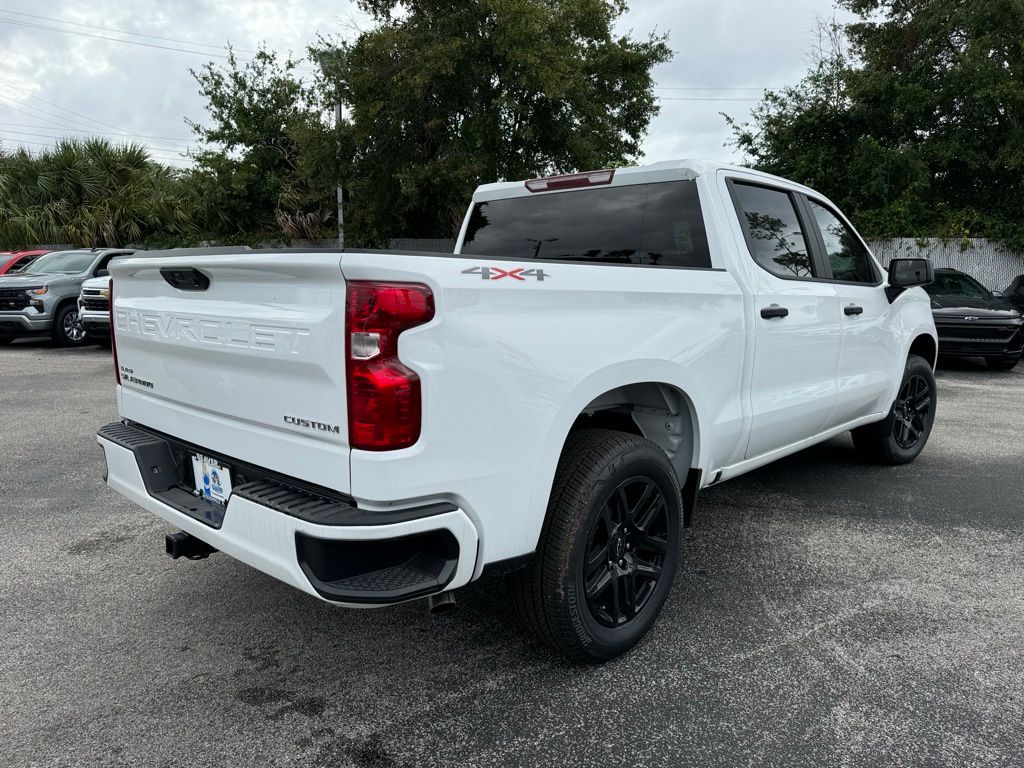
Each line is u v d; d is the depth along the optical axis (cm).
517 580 258
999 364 1093
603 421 327
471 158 1523
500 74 1526
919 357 536
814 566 364
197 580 347
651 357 274
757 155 2050
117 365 314
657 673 270
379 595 204
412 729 238
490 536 226
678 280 295
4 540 394
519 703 252
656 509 283
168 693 258
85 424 668
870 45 2077
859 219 1791
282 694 258
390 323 199
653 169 353
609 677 268
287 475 225
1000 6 1753
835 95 1906
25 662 276
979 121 1786
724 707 249
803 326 375
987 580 348
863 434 519
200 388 257
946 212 1778
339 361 201
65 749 228
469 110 1573
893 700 253
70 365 1068
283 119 1997
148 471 280
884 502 459
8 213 2042
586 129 1634
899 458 531
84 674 269
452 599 226
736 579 349
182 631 300
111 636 296
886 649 286
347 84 1623
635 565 280
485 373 217
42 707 249
